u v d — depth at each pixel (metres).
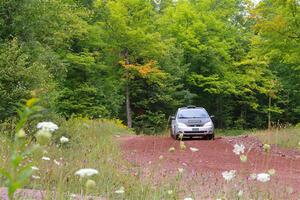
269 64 40.47
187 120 17.50
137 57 33.84
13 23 16.55
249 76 39.59
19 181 1.31
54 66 18.69
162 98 36.25
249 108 43.94
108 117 31.53
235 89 41.19
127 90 34.47
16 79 13.32
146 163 8.76
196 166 9.42
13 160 1.34
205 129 17.31
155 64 34.62
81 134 12.89
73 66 29.78
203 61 38.72
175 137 17.39
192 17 39.16
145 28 33.44
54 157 6.77
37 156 5.93
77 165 6.82
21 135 1.38
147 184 5.45
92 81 32.03
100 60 33.47
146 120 36.94
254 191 5.63
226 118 42.72
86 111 30.17
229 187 5.84
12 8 16.64
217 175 7.96
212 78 38.78
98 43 31.09
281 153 13.48
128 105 34.44
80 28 24.91
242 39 41.81
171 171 7.75
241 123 43.38
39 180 5.23
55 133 10.39
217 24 39.62
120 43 32.50
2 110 12.55
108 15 32.16
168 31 39.00
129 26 33.22
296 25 19.36
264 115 44.75
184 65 38.62
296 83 36.25
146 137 18.58
